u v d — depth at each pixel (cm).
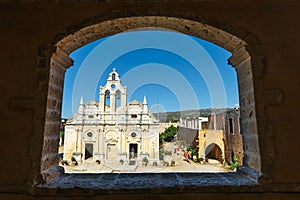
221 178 193
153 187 168
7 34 193
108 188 167
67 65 228
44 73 186
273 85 181
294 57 185
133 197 167
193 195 167
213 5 197
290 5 195
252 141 192
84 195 166
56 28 194
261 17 193
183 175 209
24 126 178
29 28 194
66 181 186
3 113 180
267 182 166
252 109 189
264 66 184
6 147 175
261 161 170
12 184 169
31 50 190
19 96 183
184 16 195
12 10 198
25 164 172
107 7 198
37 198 165
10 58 189
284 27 191
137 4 198
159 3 198
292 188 165
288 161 170
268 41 188
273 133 173
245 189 166
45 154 184
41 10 198
